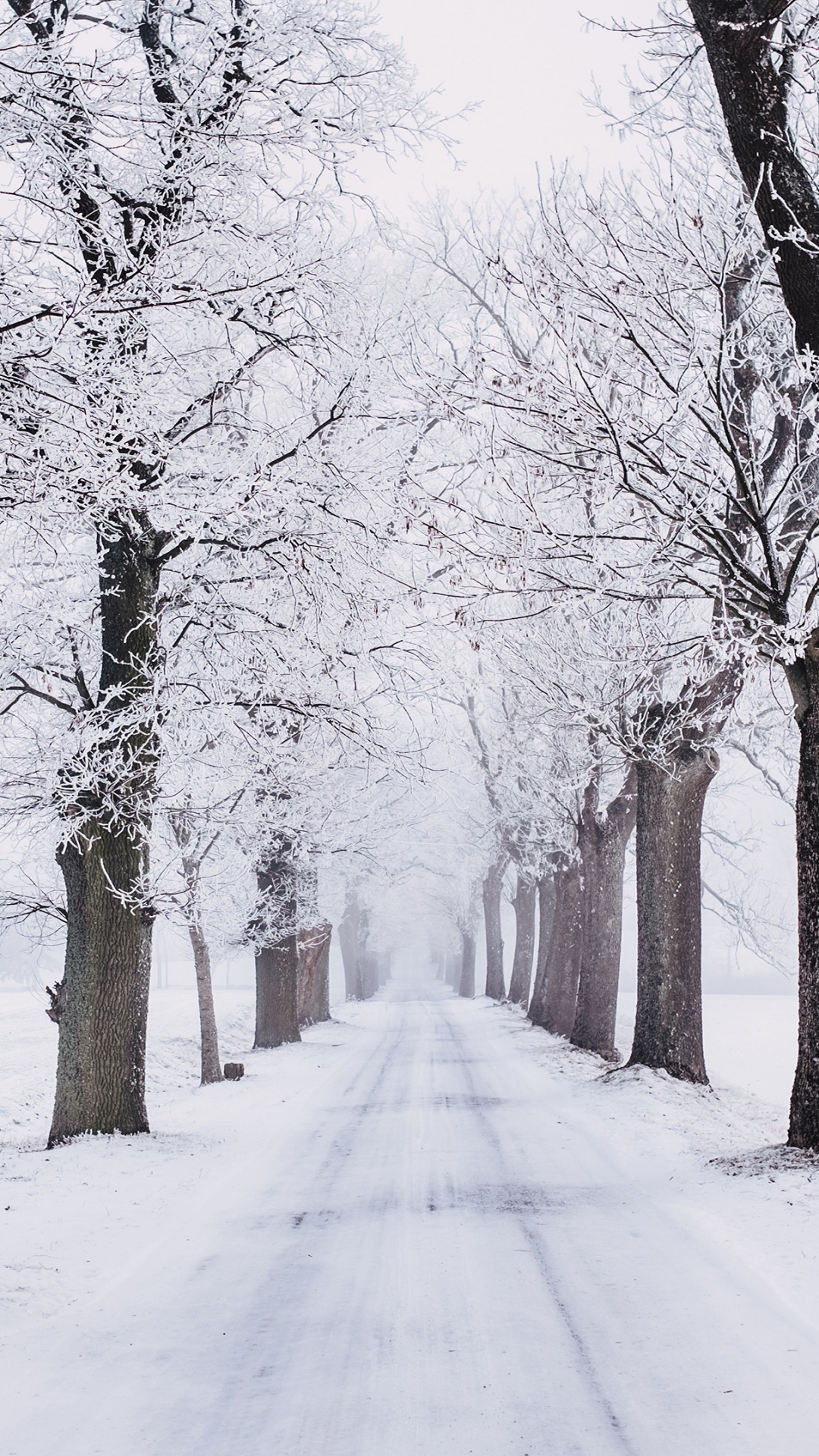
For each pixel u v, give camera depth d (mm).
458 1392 4605
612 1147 10430
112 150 8820
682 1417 4273
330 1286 6148
